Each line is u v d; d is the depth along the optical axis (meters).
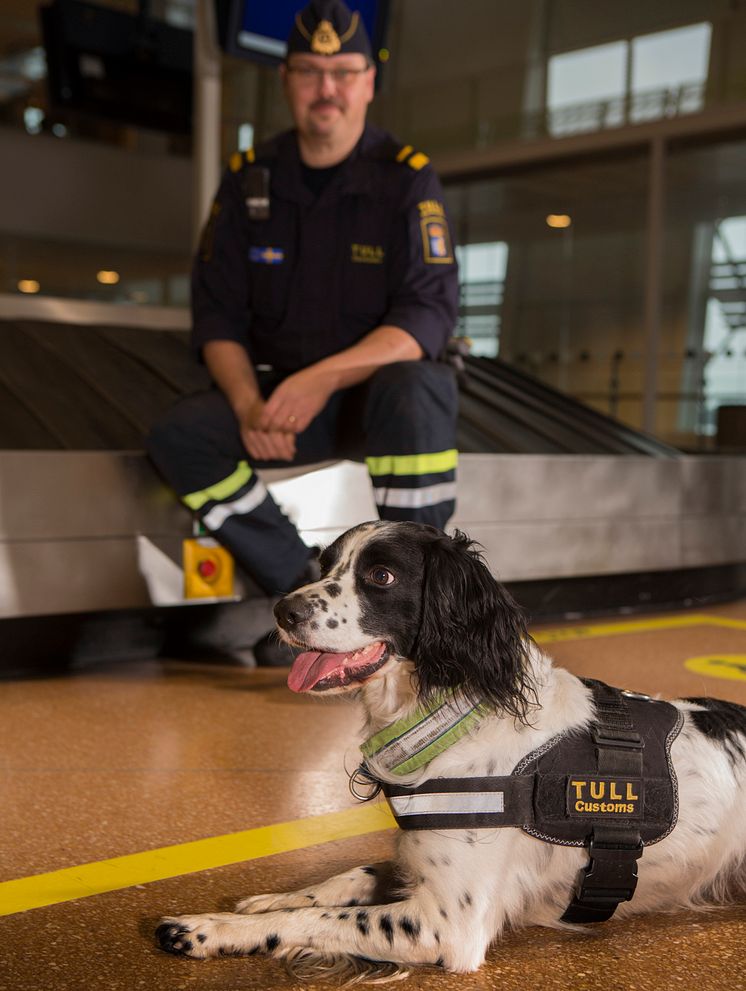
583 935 2.07
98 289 15.16
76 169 14.15
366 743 2.04
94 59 11.31
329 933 1.91
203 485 4.19
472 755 1.96
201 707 3.86
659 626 5.64
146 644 4.71
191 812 2.78
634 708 2.15
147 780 3.03
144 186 14.76
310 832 2.64
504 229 15.82
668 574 6.46
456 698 1.99
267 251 4.21
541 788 1.96
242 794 2.92
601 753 2.00
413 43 16.23
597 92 14.44
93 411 5.21
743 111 12.81
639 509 6.03
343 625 2.05
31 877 2.33
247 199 4.19
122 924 2.09
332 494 4.80
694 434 13.70
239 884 2.30
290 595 2.10
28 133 13.80
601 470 5.82
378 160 4.20
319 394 3.93
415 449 3.88
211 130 7.07
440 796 1.94
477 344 16.30
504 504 5.43
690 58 13.48
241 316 4.34
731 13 13.02
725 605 6.55
